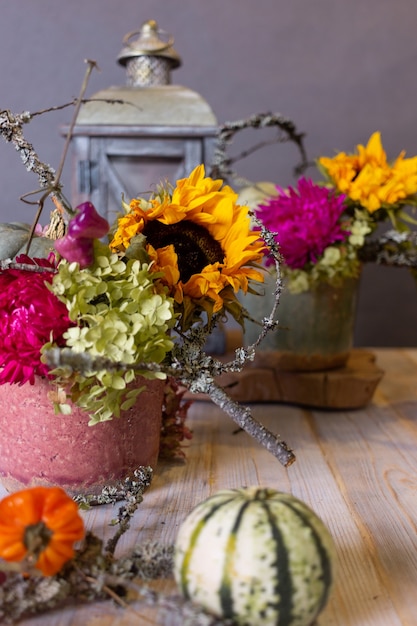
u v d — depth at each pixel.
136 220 0.74
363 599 0.64
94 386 0.70
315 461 0.91
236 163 1.67
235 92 1.66
